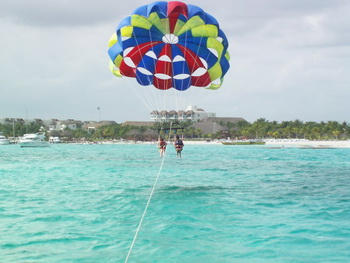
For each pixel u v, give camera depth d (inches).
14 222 620.7
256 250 472.4
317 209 721.6
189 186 1103.0
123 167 1907.0
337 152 3356.3
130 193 948.6
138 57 796.0
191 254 460.1
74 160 2519.7
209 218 644.1
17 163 2237.9
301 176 1418.6
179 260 441.1
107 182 1219.2
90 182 1219.9
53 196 901.8
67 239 522.0
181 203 794.8
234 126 7224.4
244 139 6250.0
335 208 731.4
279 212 693.3
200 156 2876.5
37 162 2330.2
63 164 2144.4
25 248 484.1
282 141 5546.3
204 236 533.0
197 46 789.2
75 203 799.1
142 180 1283.2
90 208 742.5
